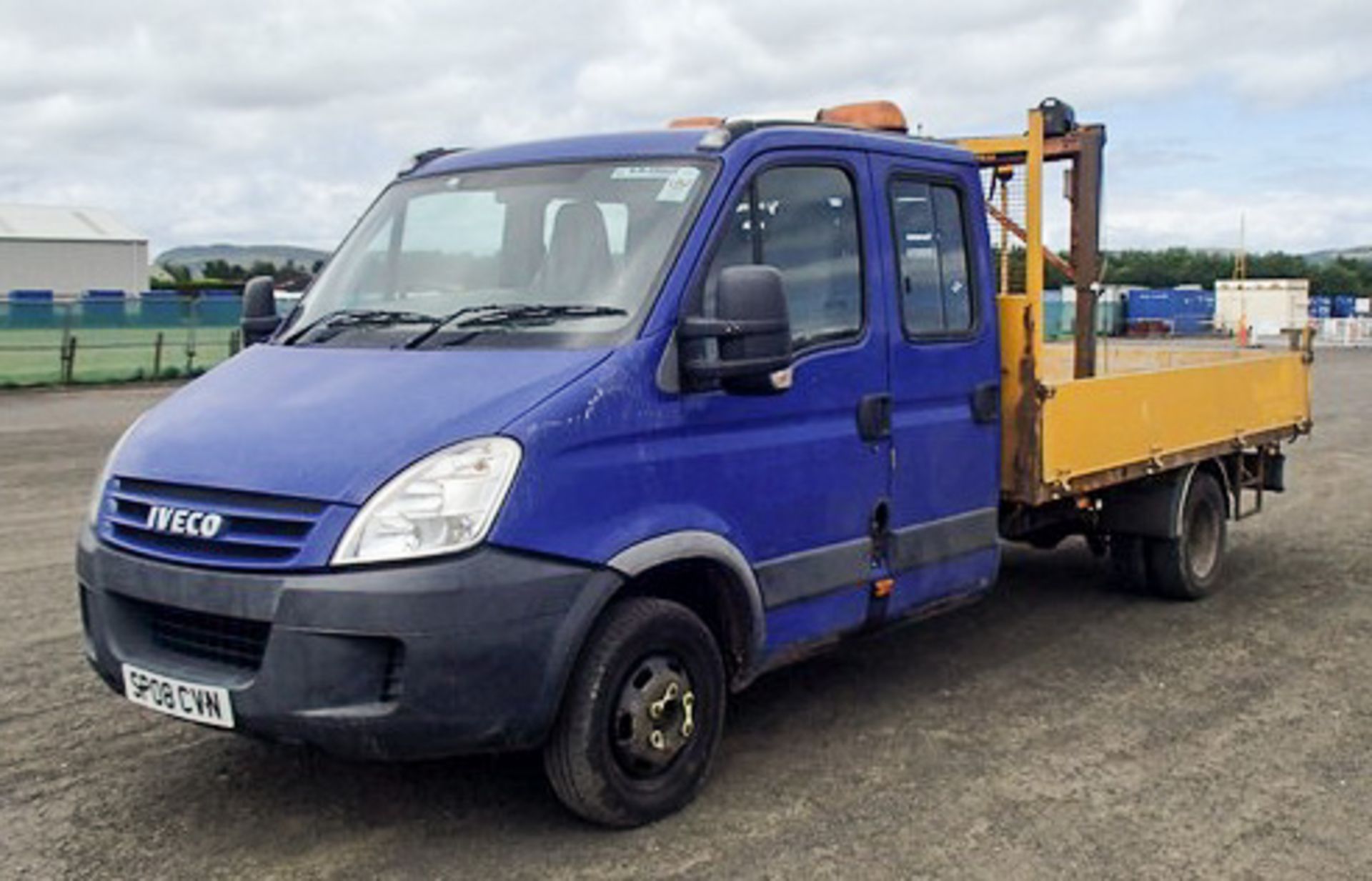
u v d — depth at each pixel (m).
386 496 3.81
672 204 4.69
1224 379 7.91
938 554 5.64
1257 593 8.00
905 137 5.72
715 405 4.54
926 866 4.12
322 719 3.77
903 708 5.71
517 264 4.88
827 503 5.02
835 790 4.75
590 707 4.16
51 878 4.04
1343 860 4.19
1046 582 8.35
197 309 28.91
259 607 3.81
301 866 4.12
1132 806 4.61
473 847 4.25
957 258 5.85
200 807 4.58
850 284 5.21
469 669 3.83
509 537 3.89
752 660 4.77
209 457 4.12
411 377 4.28
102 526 4.30
